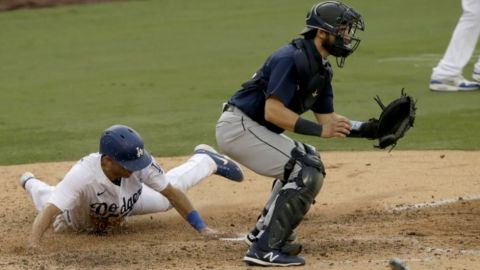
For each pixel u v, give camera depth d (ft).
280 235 65.67
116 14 291.79
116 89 166.61
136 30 257.34
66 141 123.44
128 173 73.61
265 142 67.46
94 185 73.97
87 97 159.22
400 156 107.55
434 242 72.13
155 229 81.30
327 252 70.08
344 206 87.10
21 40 246.06
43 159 113.39
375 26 244.83
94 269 65.82
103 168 73.77
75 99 157.69
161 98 155.02
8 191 97.81
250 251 66.23
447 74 150.20
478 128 121.90
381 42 216.95
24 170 106.93
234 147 68.28
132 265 66.95
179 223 83.51
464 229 76.64
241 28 251.19
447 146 112.06
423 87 156.25
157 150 115.14
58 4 313.12
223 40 231.09
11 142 124.06
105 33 253.85
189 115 138.41
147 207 80.84
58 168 107.55
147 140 121.60
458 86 150.82
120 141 72.02
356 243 72.59
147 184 74.90
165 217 86.02
